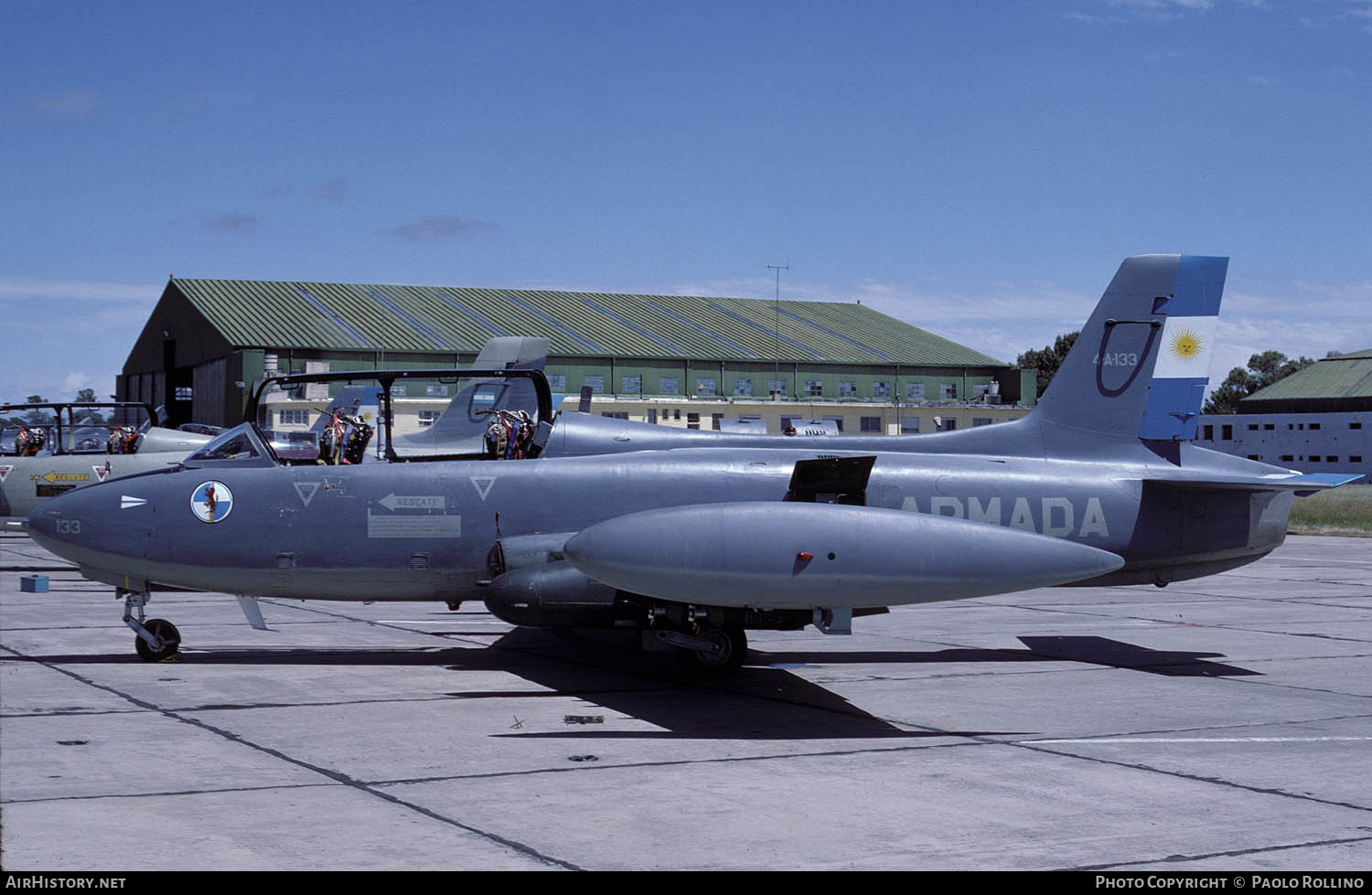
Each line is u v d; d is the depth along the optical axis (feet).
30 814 18.81
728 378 164.66
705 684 31.68
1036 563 28.68
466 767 22.38
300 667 33.40
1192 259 38.19
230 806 19.42
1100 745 25.08
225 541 32.96
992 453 37.60
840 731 26.14
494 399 35.86
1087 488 36.55
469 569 33.68
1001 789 21.34
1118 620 47.57
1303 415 211.00
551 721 26.66
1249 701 30.32
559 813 19.40
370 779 21.38
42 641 37.47
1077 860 17.38
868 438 37.55
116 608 46.26
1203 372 37.99
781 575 28.09
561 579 31.42
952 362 178.70
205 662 34.12
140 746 23.56
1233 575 68.18
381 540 33.22
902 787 21.39
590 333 165.17
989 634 43.06
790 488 33.19
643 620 31.89
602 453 35.76
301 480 33.40
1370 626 45.93
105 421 64.85
